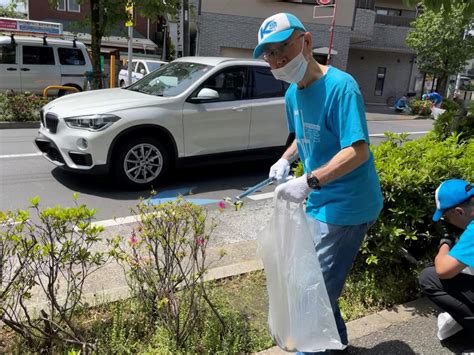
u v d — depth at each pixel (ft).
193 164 19.97
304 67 6.77
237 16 61.36
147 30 95.14
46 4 87.04
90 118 17.34
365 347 8.73
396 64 87.66
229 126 20.27
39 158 23.35
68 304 9.06
